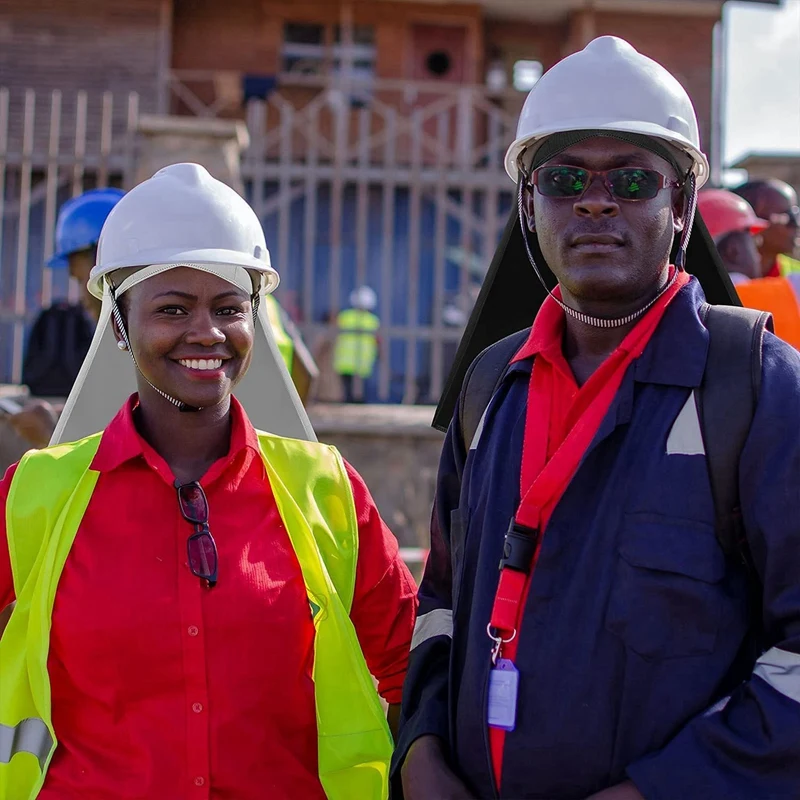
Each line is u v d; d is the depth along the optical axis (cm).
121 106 1739
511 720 191
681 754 179
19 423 395
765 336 194
